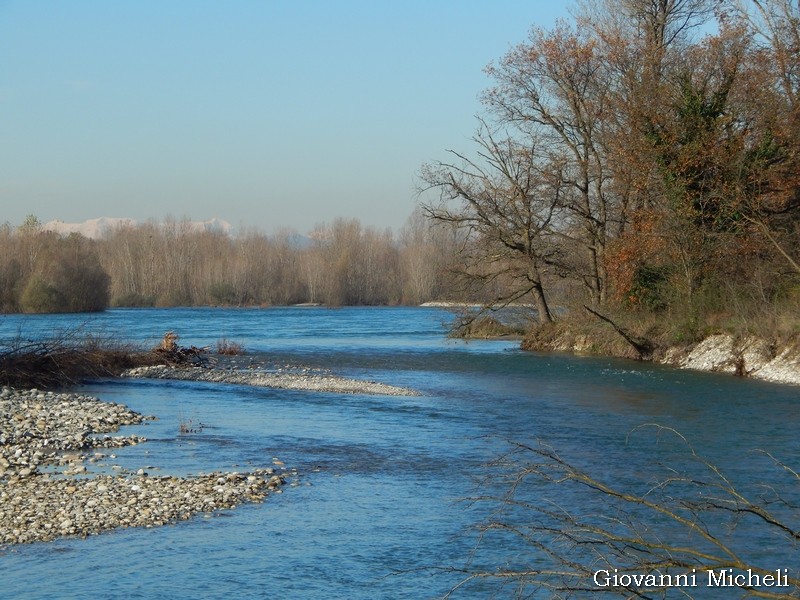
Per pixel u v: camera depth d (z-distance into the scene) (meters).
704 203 39.31
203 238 164.25
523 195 46.34
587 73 45.47
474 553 13.24
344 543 13.86
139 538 14.01
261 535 14.23
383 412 27.44
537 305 51.06
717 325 39.12
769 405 27.53
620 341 43.84
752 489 16.69
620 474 18.14
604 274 46.88
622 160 41.91
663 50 43.25
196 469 18.97
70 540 13.87
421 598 11.55
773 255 38.28
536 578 12.05
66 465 19.23
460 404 29.00
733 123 40.03
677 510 15.23
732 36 42.47
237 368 42.03
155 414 27.25
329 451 21.05
